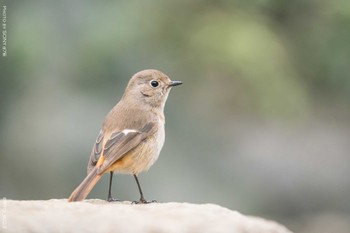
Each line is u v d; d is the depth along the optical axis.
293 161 17.92
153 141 10.01
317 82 17.91
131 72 15.48
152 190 14.77
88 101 14.93
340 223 17.56
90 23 15.36
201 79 16.34
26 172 14.58
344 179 18.20
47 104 14.88
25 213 7.03
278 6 17.36
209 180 15.66
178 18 16.64
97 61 15.18
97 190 14.23
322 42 17.53
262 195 17.27
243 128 16.91
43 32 14.98
